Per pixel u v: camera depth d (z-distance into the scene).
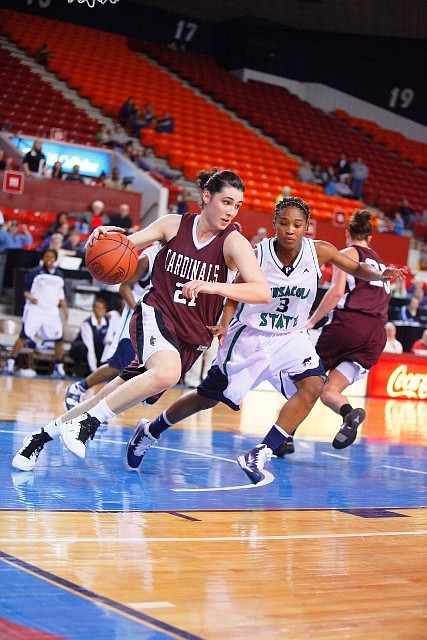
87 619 2.57
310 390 5.33
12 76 21.17
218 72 27.22
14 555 3.20
